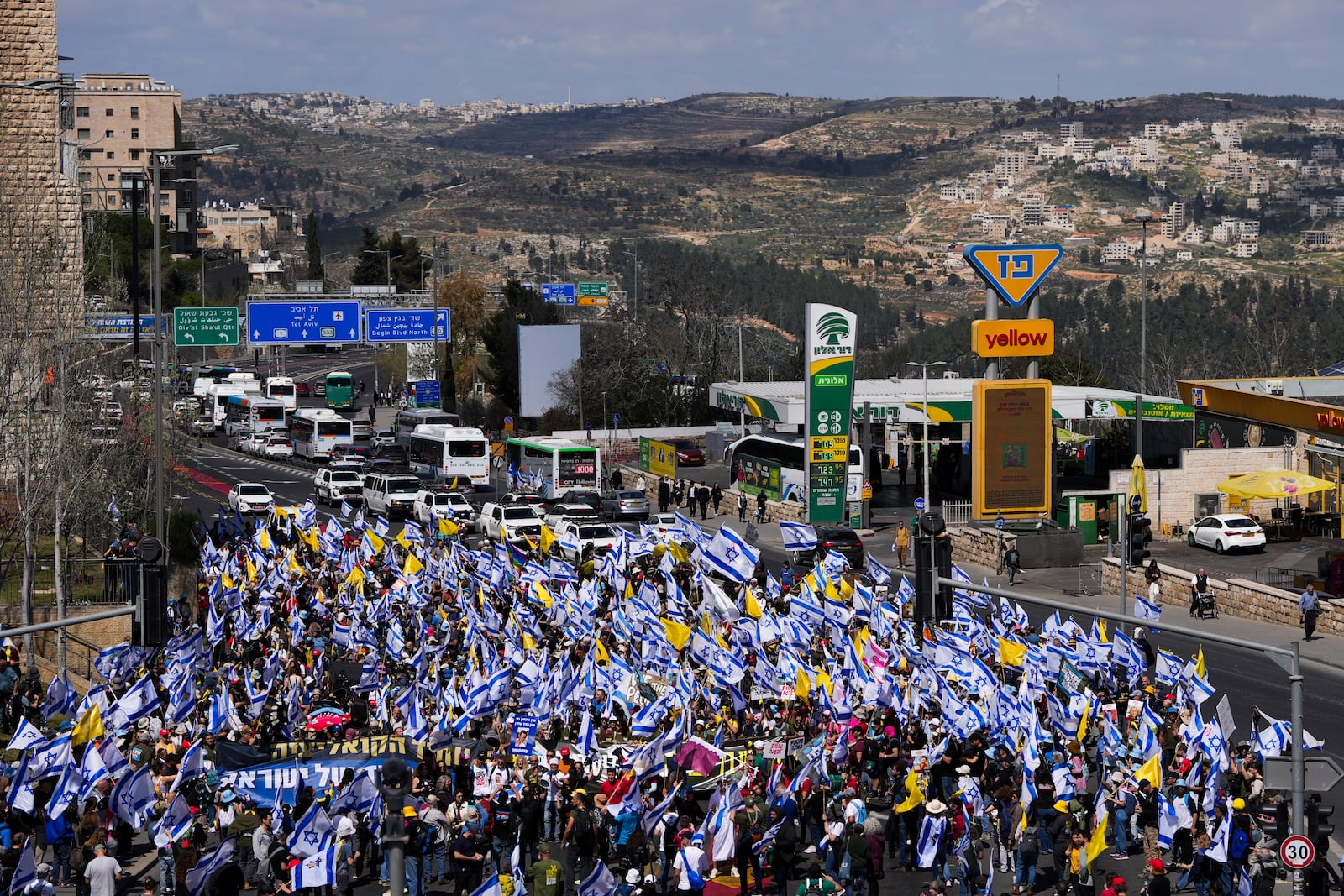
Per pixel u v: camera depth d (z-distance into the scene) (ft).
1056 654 266.16
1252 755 223.51
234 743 216.74
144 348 655.76
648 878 195.21
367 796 204.13
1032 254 472.85
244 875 199.82
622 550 376.27
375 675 281.33
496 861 201.87
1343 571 385.50
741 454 598.75
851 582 386.32
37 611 341.21
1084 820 201.46
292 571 378.73
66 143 581.12
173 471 449.48
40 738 217.15
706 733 250.57
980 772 219.20
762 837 198.29
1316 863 176.35
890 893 202.18
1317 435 459.73
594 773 222.48
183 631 311.47
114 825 212.64
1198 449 524.11
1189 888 200.64
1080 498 505.66
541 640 297.33
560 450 579.07
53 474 343.87
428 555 397.19
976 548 473.26
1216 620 382.63
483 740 238.89
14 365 352.49
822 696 247.91
